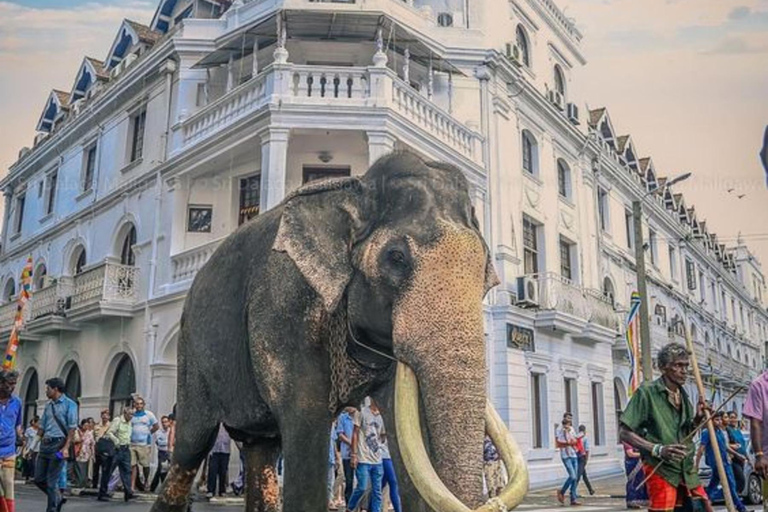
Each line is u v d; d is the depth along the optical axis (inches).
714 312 1348.4
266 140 541.3
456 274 116.1
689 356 193.0
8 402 306.5
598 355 863.1
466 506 101.0
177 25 692.1
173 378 638.5
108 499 497.4
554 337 756.6
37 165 986.7
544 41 854.5
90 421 590.6
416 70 657.0
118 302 683.4
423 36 636.1
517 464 107.6
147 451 514.0
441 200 124.2
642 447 185.6
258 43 620.4
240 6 655.8
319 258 131.1
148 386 640.4
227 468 483.8
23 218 1024.2
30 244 964.6
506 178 697.0
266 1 622.5
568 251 853.8
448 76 673.0
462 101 676.1
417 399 114.6
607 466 836.0
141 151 746.2
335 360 133.9
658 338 982.4
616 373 922.7
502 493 102.3
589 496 563.8
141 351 666.2
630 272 1014.4
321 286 128.9
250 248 156.2
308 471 130.2
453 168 133.1
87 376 746.8
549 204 794.2
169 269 641.6
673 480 184.1
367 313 126.6
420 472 105.7
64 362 796.0
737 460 462.0
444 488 102.3
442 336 111.7
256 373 140.7
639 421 190.2
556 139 836.6
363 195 132.4
